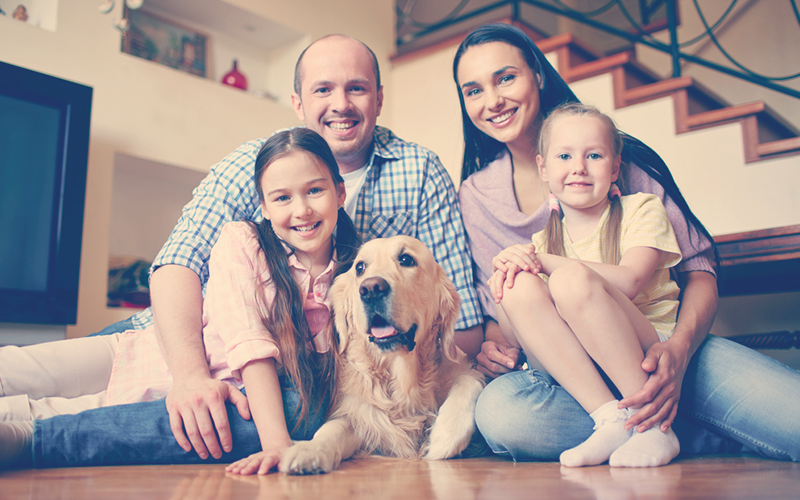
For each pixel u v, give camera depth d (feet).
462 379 4.59
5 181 8.35
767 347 7.34
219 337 4.24
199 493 2.56
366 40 14.96
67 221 8.88
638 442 3.49
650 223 4.42
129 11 11.79
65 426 3.59
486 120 5.90
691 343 3.97
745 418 3.80
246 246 4.32
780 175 8.86
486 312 5.88
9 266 8.30
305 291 4.54
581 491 2.51
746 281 7.30
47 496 2.49
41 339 8.65
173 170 11.58
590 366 3.81
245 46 13.99
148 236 11.96
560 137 4.77
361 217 5.93
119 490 2.65
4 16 9.32
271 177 4.43
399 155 6.11
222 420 3.67
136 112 10.76
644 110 10.24
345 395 4.40
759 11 12.18
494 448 4.08
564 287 3.73
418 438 4.38
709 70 12.69
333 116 5.70
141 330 5.07
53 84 8.87
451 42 14.10
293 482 2.90
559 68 11.34
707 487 2.55
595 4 15.70
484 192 6.08
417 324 4.46
